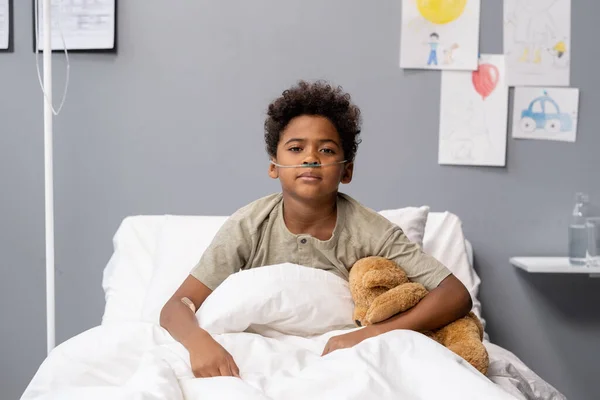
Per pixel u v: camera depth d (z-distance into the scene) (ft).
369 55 8.10
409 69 8.10
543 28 8.06
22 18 8.11
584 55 8.09
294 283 5.02
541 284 8.20
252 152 8.15
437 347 4.14
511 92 8.11
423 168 8.14
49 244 7.10
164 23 8.10
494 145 8.10
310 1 8.08
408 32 8.05
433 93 8.10
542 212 8.18
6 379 8.29
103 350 4.71
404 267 5.27
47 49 7.02
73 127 8.14
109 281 6.89
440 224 7.29
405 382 4.00
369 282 4.96
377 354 4.09
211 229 6.75
